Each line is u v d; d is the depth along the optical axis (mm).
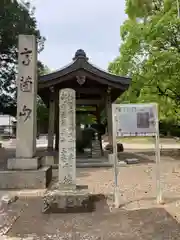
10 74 18766
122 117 5820
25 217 5008
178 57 13375
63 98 6012
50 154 12078
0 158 14172
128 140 33094
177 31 13289
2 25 16078
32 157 7906
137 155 15625
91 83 12688
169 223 4496
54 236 4051
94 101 15461
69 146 5895
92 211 5297
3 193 6859
